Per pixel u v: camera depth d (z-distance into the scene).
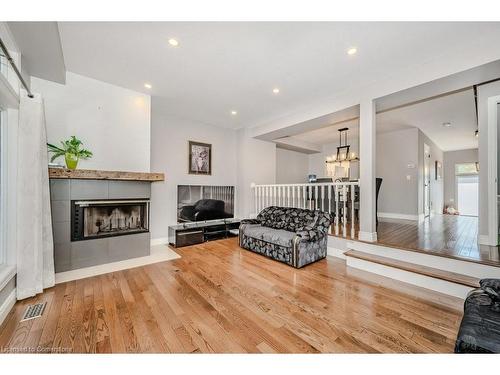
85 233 2.88
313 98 3.65
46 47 2.14
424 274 2.27
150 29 2.04
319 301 2.00
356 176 6.93
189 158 4.66
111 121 3.17
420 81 2.60
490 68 2.25
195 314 1.77
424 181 5.97
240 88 3.29
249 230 3.63
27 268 2.01
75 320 1.67
